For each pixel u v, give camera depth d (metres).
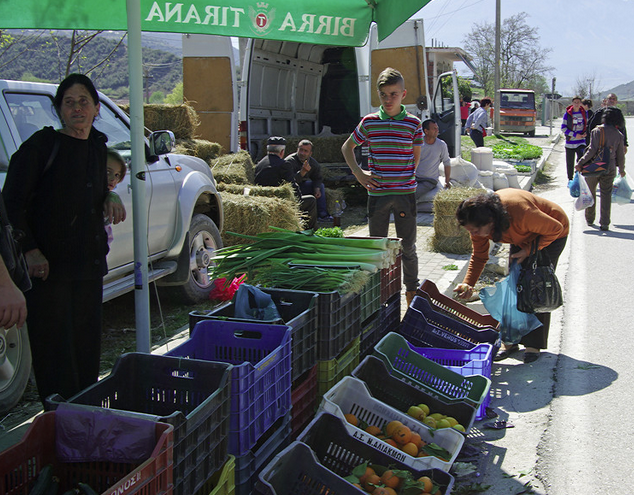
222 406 2.54
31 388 4.52
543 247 4.80
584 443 3.71
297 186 9.55
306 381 3.57
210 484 2.63
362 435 3.01
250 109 12.14
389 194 5.40
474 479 3.36
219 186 8.91
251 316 3.60
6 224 2.46
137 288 3.79
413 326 4.78
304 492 2.65
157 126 9.97
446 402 3.71
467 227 4.62
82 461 2.20
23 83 4.54
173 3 4.09
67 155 3.17
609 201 10.22
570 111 14.70
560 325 5.89
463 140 28.50
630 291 6.89
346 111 14.48
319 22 4.32
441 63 22.67
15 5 4.05
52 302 3.22
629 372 4.72
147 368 2.71
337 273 4.05
